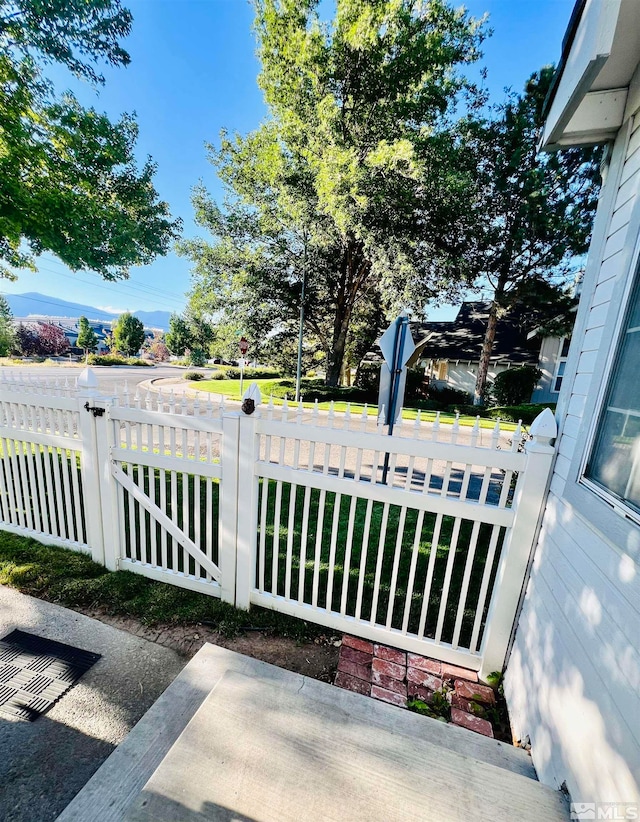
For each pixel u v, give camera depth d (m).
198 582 2.58
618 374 1.31
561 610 1.47
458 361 16.62
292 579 2.86
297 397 13.74
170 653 2.08
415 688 1.96
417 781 1.17
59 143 6.02
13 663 1.96
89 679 1.89
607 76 1.44
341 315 16.53
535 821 1.10
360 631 2.28
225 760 1.17
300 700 1.41
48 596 2.50
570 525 1.51
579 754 1.16
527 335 16.36
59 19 5.43
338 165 10.70
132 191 7.57
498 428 1.86
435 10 10.79
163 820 1.00
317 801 1.08
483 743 1.58
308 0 11.07
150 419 2.53
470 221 11.95
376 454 2.07
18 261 6.78
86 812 1.26
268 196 14.75
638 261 1.25
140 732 1.51
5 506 3.27
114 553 2.78
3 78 5.23
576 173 11.20
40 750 1.53
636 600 1.02
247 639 2.24
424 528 3.88
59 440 2.86
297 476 2.23
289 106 12.44
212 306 16.47
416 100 11.34
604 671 1.11
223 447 2.33
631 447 1.17
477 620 2.06
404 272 11.98
